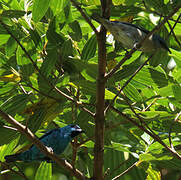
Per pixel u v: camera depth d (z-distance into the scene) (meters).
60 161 7.14
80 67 7.00
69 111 9.30
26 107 7.60
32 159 8.46
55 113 7.70
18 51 7.69
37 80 7.50
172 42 9.26
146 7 7.31
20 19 8.30
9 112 7.60
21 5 8.67
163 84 8.36
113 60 8.16
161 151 8.40
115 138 9.95
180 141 8.65
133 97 8.44
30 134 6.86
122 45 8.12
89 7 8.12
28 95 7.68
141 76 8.43
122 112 7.96
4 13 7.29
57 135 8.72
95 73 6.81
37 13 7.70
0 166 9.05
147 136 8.99
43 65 7.30
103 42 6.73
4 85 7.68
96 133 7.11
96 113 7.05
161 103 9.26
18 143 8.07
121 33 7.41
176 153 7.43
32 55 7.73
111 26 6.95
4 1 8.57
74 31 8.02
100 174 7.25
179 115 7.95
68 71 7.37
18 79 7.48
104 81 6.79
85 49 8.16
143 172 10.51
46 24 8.77
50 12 8.02
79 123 8.38
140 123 8.21
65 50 7.27
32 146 8.41
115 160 10.59
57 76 7.73
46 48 7.83
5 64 7.74
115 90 8.62
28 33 8.27
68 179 10.91
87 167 9.48
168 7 7.62
